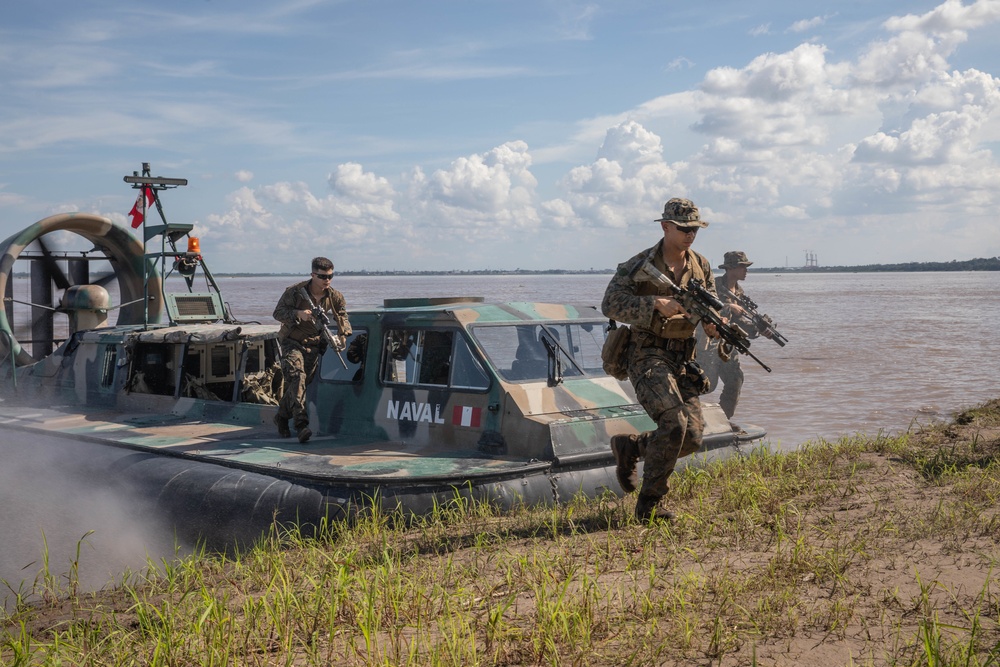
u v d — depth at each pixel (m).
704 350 10.72
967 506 5.26
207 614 3.78
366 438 7.63
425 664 3.42
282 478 6.52
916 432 8.99
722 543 4.89
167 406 9.66
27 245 11.85
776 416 14.18
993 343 28.45
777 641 3.49
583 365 7.57
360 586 4.29
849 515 5.36
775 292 116.19
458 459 6.64
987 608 3.66
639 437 5.71
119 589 5.27
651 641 3.55
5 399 11.45
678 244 5.37
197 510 6.70
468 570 4.67
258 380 9.42
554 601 3.97
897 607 3.77
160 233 11.02
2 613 4.84
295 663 3.58
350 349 7.97
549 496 6.35
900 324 40.09
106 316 11.91
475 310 7.35
